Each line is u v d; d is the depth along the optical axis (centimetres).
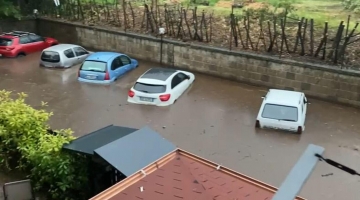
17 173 1062
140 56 2058
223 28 2006
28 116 1044
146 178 674
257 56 1698
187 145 1246
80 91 1661
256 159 1170
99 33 2172
